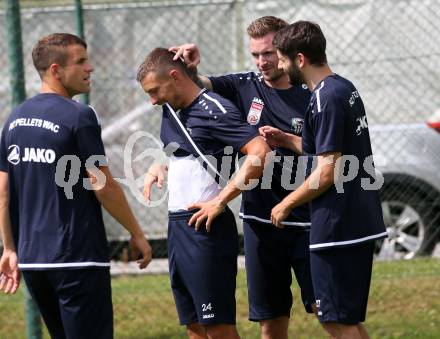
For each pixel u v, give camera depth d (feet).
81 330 52.03
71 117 51.19
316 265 53.62
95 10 95.09
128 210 52.70
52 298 54.08
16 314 81.82
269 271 61.21
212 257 54.70
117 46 95.55
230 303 55.42
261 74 60.95
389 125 96.58
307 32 53.26
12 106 72.23
